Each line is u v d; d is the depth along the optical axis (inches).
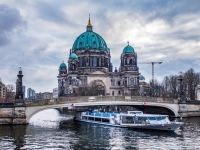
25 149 1771.7
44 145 1889.8
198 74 5876.0
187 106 3838.6
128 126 2829.7
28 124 2903.5
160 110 4065.0
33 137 2185.0
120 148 1822.1
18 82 2928.2
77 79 7701.8
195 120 3385.8
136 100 3417.8
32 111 2920.8
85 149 1785.2
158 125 2556.6
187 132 2439.7
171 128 2516.0
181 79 3971.5
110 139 2133.4
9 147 1825.8
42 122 3417.8
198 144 1942.7
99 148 1819.6
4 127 2682.1
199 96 5103.3
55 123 3302.2
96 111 3846.0
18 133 2359.7
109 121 3152.1
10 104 2903.5
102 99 3221.0
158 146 1879.9
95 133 2444.6
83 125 3100.4
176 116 3745.1
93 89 6692.9
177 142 2012.8
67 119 3988.7
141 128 2709.2
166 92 6146.7
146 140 2097.7
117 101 3302.2
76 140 2081.7
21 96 2920.8
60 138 2159.2
